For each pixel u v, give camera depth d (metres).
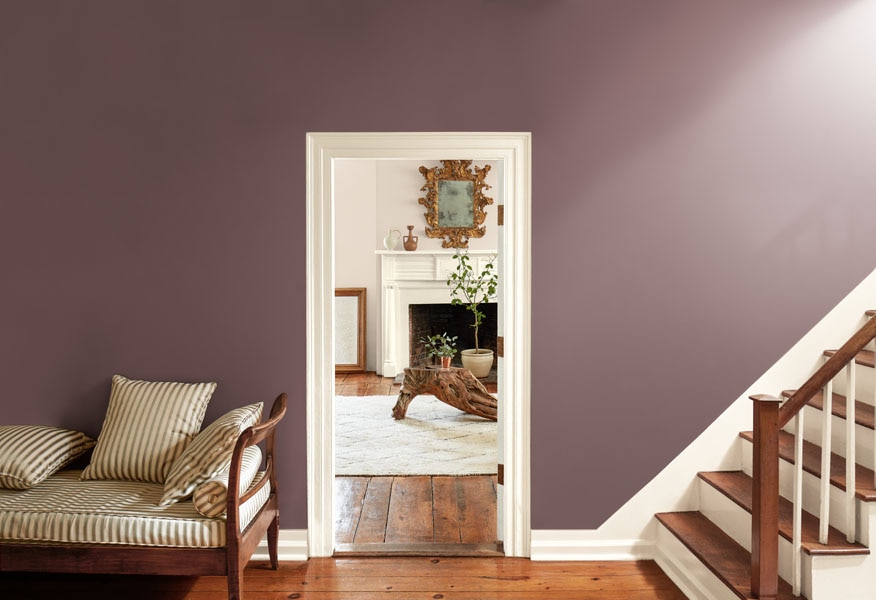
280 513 3.65
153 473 3.28
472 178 8.78
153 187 3.60
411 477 4.96
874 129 3.65
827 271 3.66
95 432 3.66
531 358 3.64
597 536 3.69
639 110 3.61
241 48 3.57
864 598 2.77
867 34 3.63
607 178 3.62
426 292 8.80
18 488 3.20
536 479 3.67
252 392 3.64
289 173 3.59
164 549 2.86
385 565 3.58
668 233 3.63
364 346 9.05
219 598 3.22
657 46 3.60
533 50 3.59
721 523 3.45
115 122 3.59
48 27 3.57
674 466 3.68
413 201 8.89
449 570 3.53
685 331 3.65
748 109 3.62
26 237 3.62
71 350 3.65
